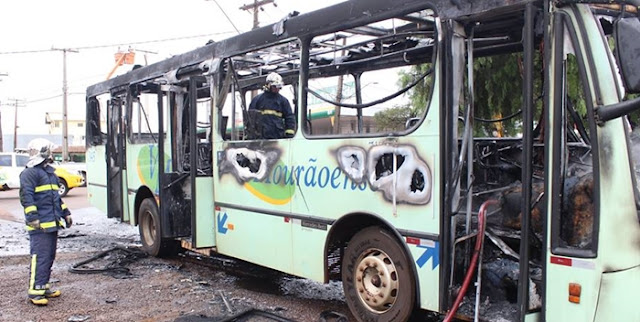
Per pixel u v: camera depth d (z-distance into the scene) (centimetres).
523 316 377
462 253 446
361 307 513
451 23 423
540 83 514
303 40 566
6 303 621
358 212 500
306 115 569
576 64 400
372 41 595
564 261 361
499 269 435
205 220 716
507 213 452
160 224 824
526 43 374
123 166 971
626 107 337
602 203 349
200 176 714
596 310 348
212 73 704
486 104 759
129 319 562
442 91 427
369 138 491
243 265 822
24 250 963
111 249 924
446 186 425
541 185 456
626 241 353
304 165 564
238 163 666
